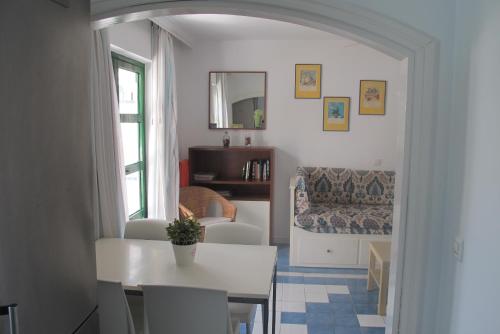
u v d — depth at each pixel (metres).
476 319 1.43
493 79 1.33
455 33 1.60
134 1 1.68
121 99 3.71
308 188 4.90
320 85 4.90
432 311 1.76
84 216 1.20
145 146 4.28
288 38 4.77
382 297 3.19
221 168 5.07
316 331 2.97
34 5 0.93
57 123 1.04
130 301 2.51
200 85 5.00
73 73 1.11
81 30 1.15
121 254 2.52
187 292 1.85
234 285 2.06
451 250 1.63
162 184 4.15
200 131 5.07
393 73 4.84
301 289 3.71
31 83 0.92
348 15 1.60
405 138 1.68
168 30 4.02
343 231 4.18
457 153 1.58
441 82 1.63
